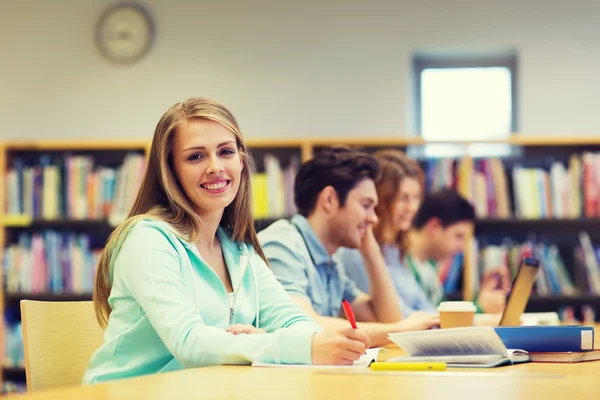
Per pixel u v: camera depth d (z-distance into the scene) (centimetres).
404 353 238
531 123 628
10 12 659
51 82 653
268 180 588
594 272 582
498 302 405
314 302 315
